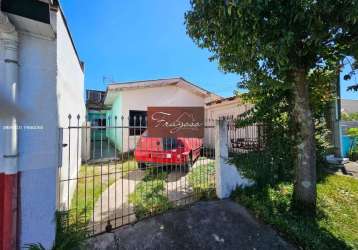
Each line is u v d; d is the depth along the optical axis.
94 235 2.94
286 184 5.33
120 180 5.69
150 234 3.09
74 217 3.22
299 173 4.13
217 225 3.46
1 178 2.15
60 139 2.86
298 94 4.12
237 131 5.91
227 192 4.46
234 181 4.64
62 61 3.60
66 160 3.97
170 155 5.43
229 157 4.70
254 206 4.05
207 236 3.21
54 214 2.53
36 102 2.40
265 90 5.02
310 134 4.05
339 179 6.17
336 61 4.19
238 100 9.01
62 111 3.61
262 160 5.34
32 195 2.36
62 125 3.60
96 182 5.58
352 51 3.34
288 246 3.20
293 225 3.58
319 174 6.32
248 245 3.14
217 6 3.21
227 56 4.16
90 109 14.98
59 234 2.60
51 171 2.52
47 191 2.47
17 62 2.23
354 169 7.34
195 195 4.41
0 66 2.14
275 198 4.50
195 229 3.31
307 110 4.07
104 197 4.53
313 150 4.07
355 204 4.77
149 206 3.84
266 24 3.03
